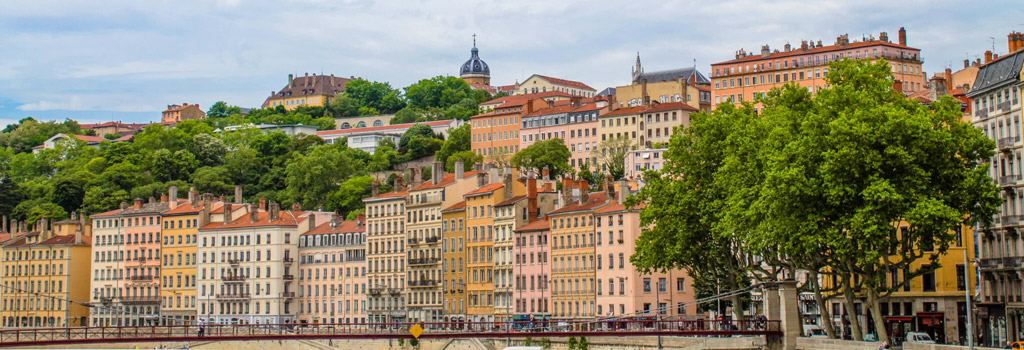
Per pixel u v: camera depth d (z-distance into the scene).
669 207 145.75
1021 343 122.94
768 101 146.75
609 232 196.62
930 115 125.50
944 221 115.69
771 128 133.62
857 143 119.44
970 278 157.88
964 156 123.56
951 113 125.19
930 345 111.31
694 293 187.88
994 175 147.25
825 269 168.25
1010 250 143.25
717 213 140.12
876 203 118.31
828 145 121.38
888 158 119.56
